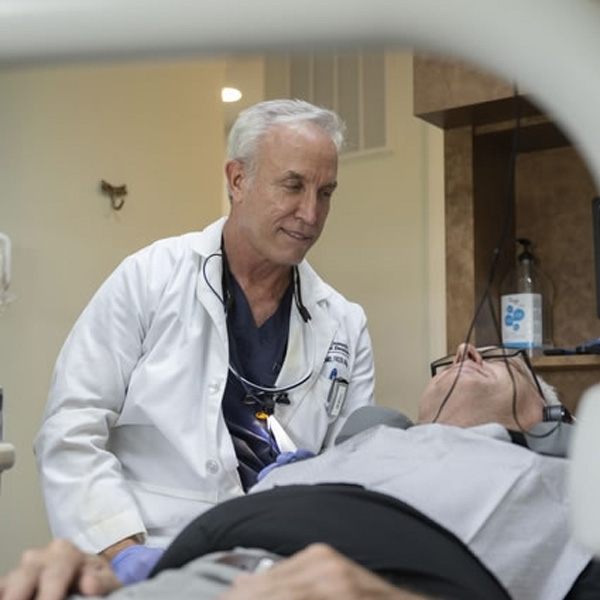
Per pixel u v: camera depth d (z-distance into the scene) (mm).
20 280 2846
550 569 1103
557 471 1162
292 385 1869
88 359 1804
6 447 1797
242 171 1819
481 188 2543
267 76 3793
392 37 345
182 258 1874
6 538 2775
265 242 1772
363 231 3496
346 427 1404
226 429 1771
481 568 902
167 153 3375
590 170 384
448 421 1405
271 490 946
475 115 2451
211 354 1816
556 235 2605
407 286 3387
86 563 819
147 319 1827
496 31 339
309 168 1739
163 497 1786
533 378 1474
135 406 1795
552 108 367
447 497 1104
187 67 3473
